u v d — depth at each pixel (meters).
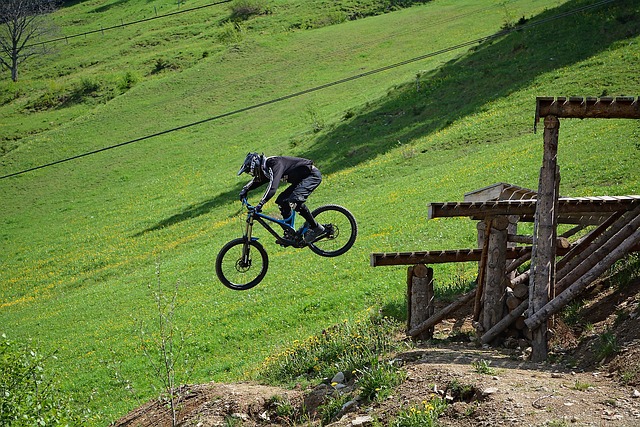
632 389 9.39
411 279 14.84
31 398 13.89
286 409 12.72
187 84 81.31
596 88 41.00
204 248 38.25
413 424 9.70
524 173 29.88
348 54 77.94
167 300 29.91
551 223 12.18
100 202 57.31
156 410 14.67
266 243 34.19
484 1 87.12
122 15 124.06
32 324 32.94
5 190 65.94
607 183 25.02
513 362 11.88
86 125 77.25
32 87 99.19
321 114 60.84
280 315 23.45
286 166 12.12
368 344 14.75
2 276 45.59
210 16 112.81
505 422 8.98
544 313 11.92
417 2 96.81
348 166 45.16
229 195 48.59
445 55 63.41
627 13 49.19
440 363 11.96
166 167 61.25
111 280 38.91
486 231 13.39
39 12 116.81
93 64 103.62
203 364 21.97
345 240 29.44
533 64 48.88
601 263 11.91
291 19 99.19
